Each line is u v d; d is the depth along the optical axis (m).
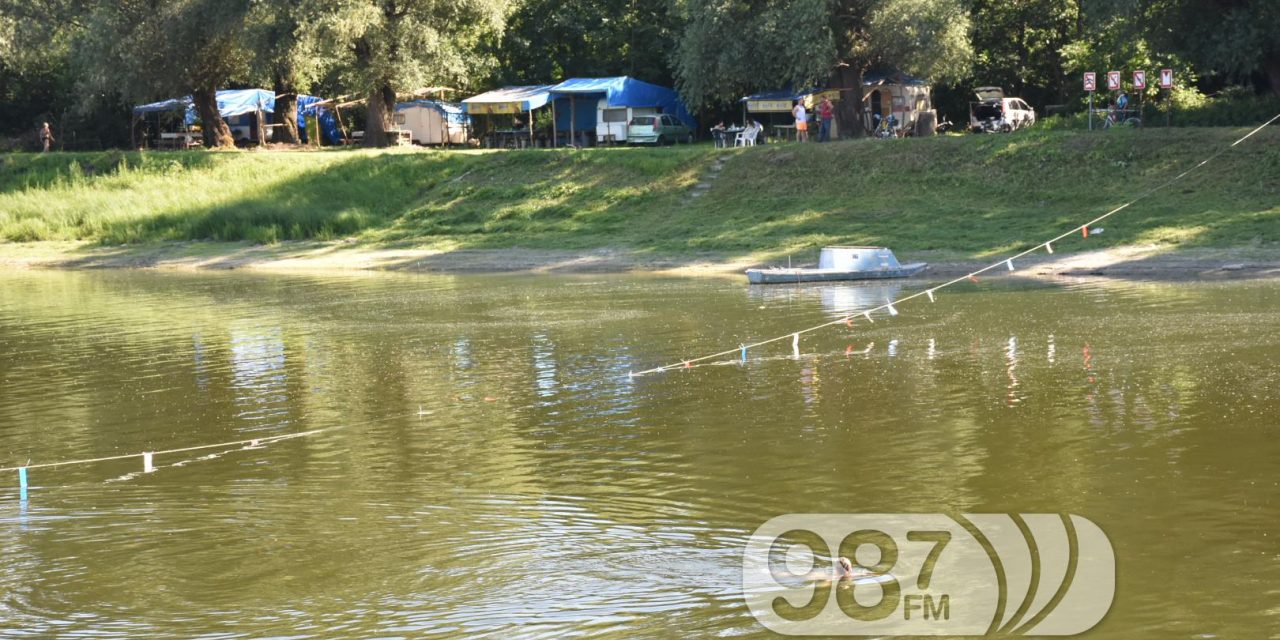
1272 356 18.70
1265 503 11.73
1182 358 18.83
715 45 47.25
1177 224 33.97
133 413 17.39
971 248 34.72
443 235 42.91
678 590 10.05
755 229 38.94
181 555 11.09
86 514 12.41
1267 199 34.75
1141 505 11.80
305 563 10.81
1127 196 36.75
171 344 23.47
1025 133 41.38
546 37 65.19
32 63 65.81
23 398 18.67
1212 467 12.94
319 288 33.09
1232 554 10.48
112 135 67.00
